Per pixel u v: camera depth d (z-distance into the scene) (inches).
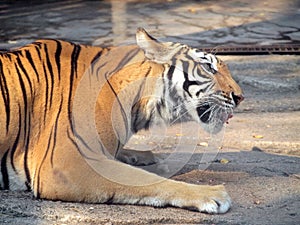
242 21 800.3
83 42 705.6
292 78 592.7
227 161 426.3
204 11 859.4
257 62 633.6
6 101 360.2
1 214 347.9
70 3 928.9
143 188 354.0
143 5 908.6
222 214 350.9
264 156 439.8
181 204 352.2
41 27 776.9
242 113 519.2
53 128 358.0
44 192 354.3
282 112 522.6
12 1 941.2
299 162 430.6
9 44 696.4
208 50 661.3
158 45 370.9
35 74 367.9
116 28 767.7
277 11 856.3
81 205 353.7
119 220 340.2
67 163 351.6
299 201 370.3
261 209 359.9
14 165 362.9
